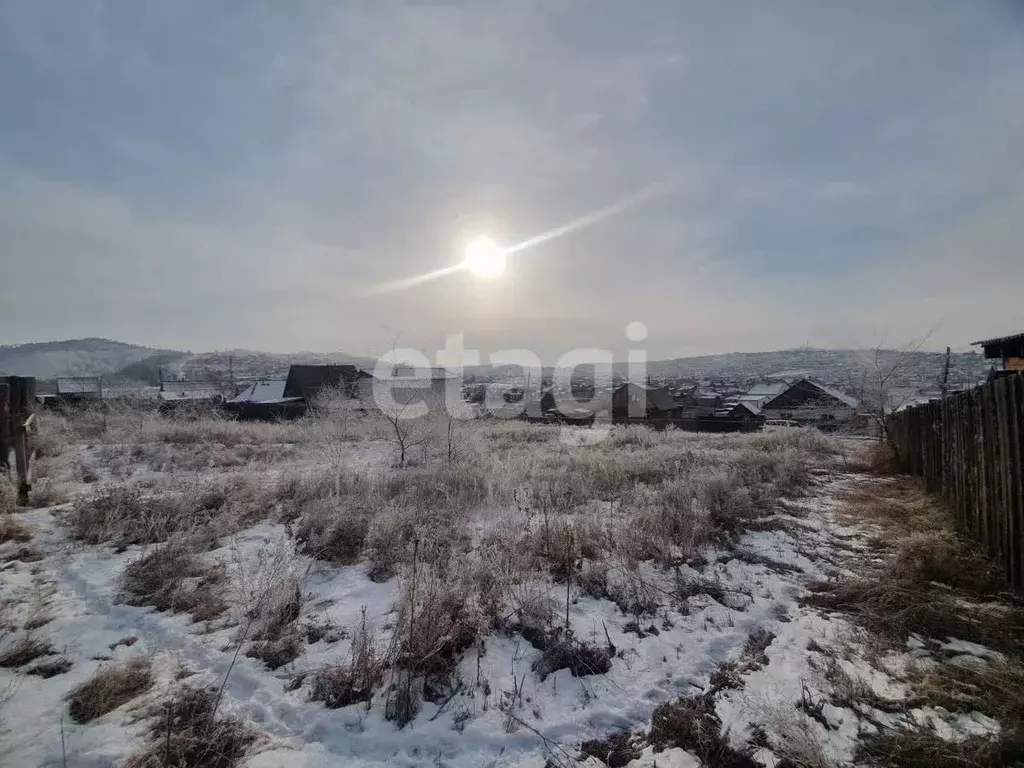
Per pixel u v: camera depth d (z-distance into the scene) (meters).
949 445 7.37
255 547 6.23
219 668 3.65
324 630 4.23
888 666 3.62
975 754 2.67
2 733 2.92
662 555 5.74
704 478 8.95
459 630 3.92
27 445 8.62
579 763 2.77
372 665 3.48
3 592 4.83
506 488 8.52
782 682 3.47
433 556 5.50
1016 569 4.68
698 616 4.49
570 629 4.21
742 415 39.56
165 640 4.04
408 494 8.09
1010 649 3.74
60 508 7.80
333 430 14.54
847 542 6.52
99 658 3.79
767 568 5.62
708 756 2.80
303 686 3.45
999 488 5.09
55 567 5.54
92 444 15.68
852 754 2.79
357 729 3.03
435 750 2.86
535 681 3.54
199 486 8.63
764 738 2.91
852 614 4.47
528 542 5.95
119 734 2.94
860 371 18.73
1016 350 17.86
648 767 2.74
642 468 10.98
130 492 7.73
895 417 13.88
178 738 2.86
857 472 12.63
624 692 3.40
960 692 3.28
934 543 5.56
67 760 2.71
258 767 2.71
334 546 6.04
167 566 5.30
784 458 12.37
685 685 3.47
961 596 4.67
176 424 19.75
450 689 3.42
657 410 39.47
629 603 4.70
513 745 2.91
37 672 3.59
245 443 17.33
